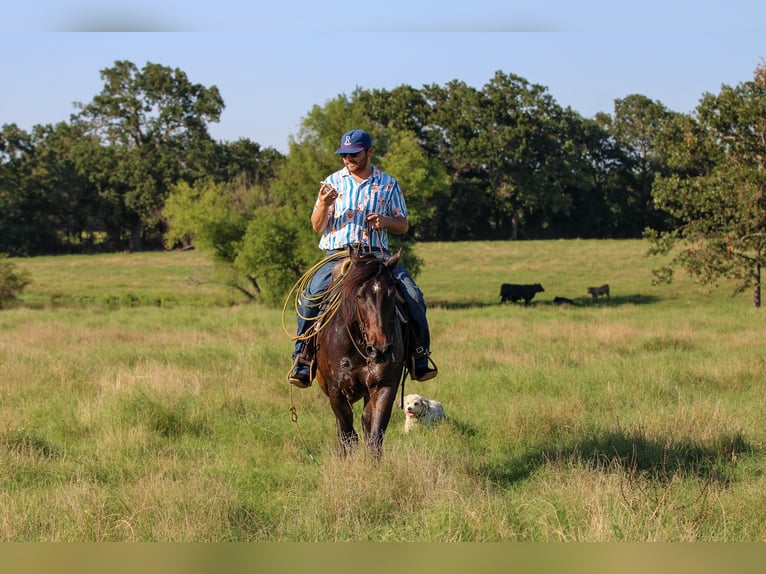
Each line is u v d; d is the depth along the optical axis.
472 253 72.25
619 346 18.47
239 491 7.49
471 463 8.11
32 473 8.20
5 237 88.88
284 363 15.12
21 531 6.48
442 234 98.31
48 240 94.50
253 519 6.82
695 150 37.50
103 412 10.50
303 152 39.44
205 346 17.16
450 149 98.75
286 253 39.62
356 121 40.38
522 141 92.56
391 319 7.34
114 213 93.12
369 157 8.31
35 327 22.27
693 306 41.09
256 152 101.56
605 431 9.21
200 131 98.94
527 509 6.73
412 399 10.23
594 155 103.31
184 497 6.94
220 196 44.19
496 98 96.06
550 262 65.19
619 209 100.25
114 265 72.62
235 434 9.93
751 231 36.72
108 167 92.69
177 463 8.47
